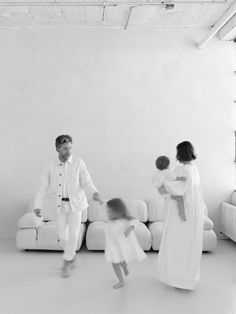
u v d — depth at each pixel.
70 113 6.65
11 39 6.61
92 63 6.65
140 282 4.28
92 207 6.20
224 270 4.74
